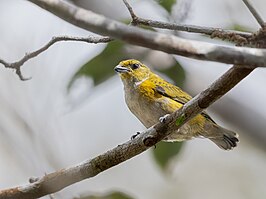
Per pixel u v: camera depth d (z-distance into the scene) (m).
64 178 7.98
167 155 10.77
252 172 18.55
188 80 11.88
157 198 18.03
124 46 10.34
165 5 8.98
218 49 5.60
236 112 12.42
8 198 7.98
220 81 7.00
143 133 7.70
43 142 12.73
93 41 7.24
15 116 12.89
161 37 5.46
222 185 18.55
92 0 11.66
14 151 12.99
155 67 10.87
